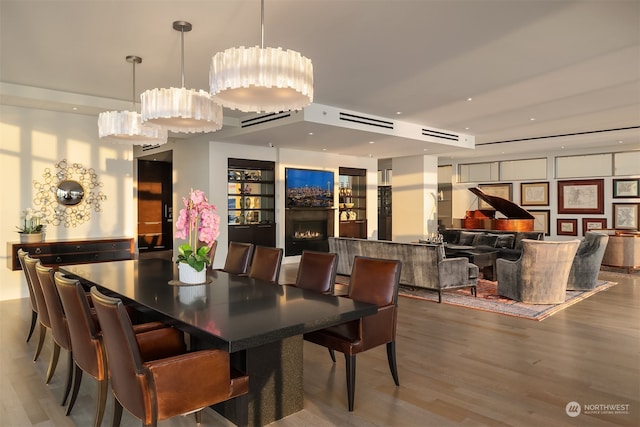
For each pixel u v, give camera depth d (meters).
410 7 3.38
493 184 12.47
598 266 6.44
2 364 3.49
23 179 5.92
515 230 8.90
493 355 3.70
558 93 5.95
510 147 10.59
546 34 3.94
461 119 7.76
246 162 8.95
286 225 9.51
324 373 3.35
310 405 2.80
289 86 2.56
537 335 4.27
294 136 7.87
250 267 4.36
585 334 4.30
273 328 2.09
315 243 10.05
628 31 3.88
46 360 3.59
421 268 5.87
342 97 6.18
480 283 7.14
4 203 5.78
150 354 2.44
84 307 2.35
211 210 3.29
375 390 3.02
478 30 3.84
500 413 2.67
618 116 7.48
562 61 4.66
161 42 4.04
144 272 3.81
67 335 2.78
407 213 11.53
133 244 6.48
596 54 4.45
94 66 4.72
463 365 3.47
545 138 9.69
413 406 2.78
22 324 4.62
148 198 11.83
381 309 2.94
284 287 3.16
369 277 3.21
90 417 2.64
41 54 4.36
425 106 6.73
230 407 2.58
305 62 2.67
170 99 3.15
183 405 1.96
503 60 4.62
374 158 11.45
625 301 5.78
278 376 2.63
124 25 3.68
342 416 2.65
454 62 4.68
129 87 5.54
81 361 2.48
